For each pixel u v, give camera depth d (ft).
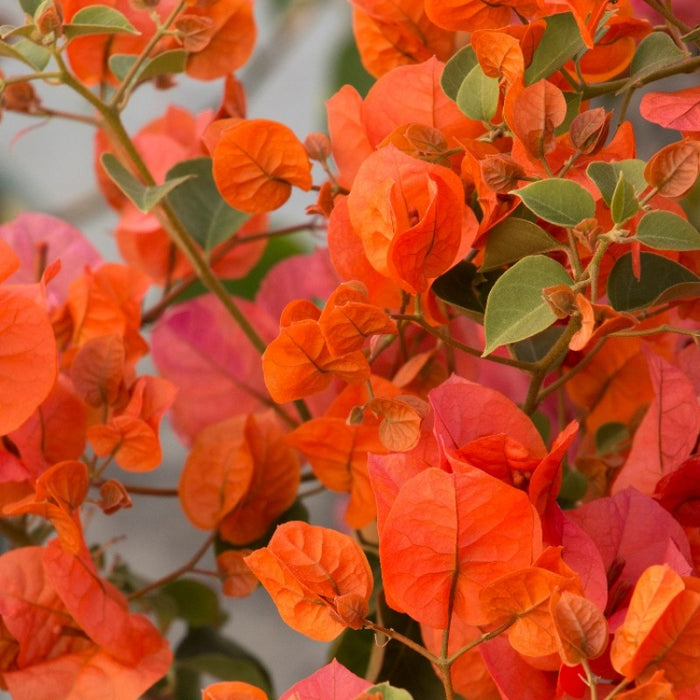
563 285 2.98
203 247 3.54
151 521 6.23
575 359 3.39
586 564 3.02
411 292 3.06
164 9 3.45
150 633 3.31
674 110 3.10
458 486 2.98
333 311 3.02
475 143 3.14
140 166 3.41
